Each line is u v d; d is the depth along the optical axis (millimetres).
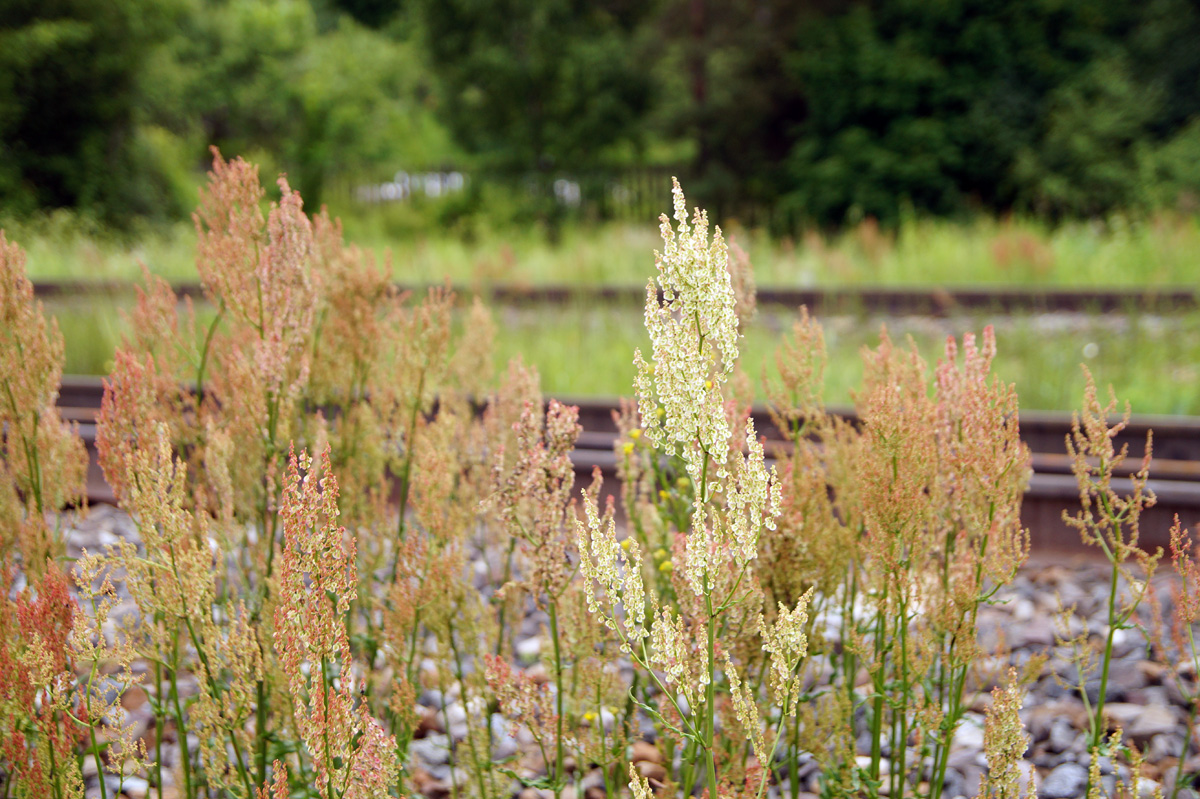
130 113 19047
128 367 2137
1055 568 4168
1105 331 7992
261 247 2375
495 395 3363
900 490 1988
